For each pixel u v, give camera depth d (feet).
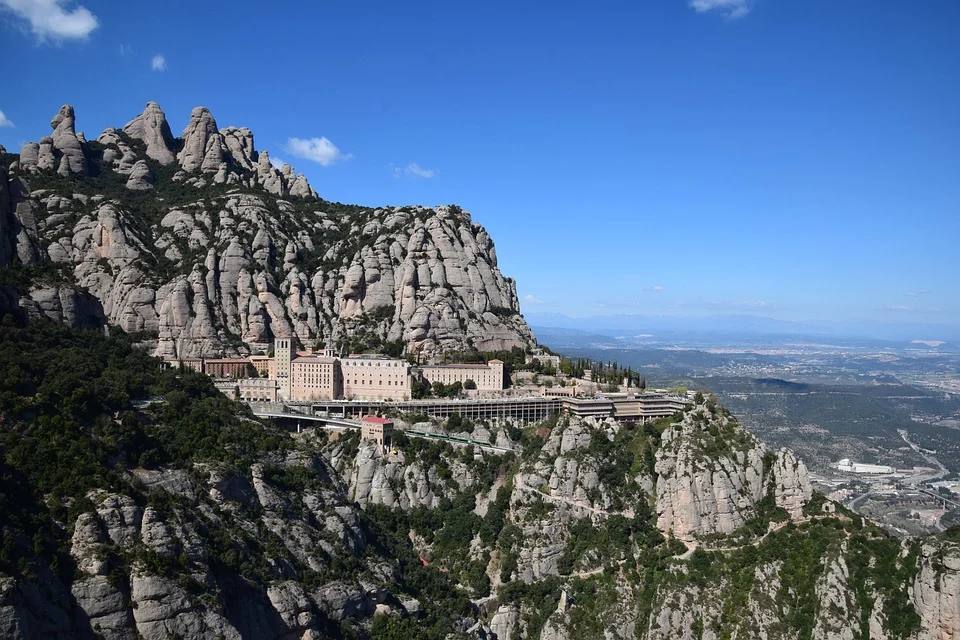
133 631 646.74
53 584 623.77
